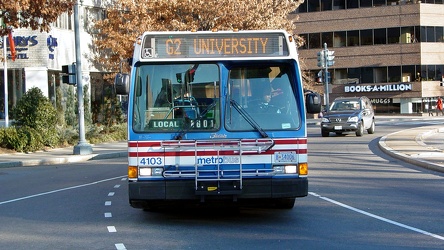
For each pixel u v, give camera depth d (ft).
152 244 28.48
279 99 31.78
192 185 31.01
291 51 31.91
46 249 28.04
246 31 32.04
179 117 31.55
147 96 31.83
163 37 32.07
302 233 30.32
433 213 35.40
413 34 210.18
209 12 108.27
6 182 55.67
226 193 30.73
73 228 32.94
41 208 40.01
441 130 111.14
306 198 41.27
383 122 153.69
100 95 122.62
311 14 223.30
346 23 219.00
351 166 60.23
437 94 211.82
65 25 111.24
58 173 62.28
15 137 83.10
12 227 33.58
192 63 32.01
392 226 31.76
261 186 30.96
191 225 32.96
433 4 211.41
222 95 31.60
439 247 26.99
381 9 214.07
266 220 33.94
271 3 118.73
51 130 90.74
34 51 103.14
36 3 69.31
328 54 134.72
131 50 109.40
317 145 86.48
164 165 31.09
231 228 31.94
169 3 107.04
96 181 54.39
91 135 100.78
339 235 29.73
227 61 31.91
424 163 58.34
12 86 103.71
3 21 71.31
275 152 31.17
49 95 106.63
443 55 213.46
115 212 37.76
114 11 112.68
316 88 218.18
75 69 81.05
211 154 31.01
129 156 31.37
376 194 42.78
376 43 215.51
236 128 31.42
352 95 219.20
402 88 211.00
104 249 27.76
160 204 33.73
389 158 67.31
